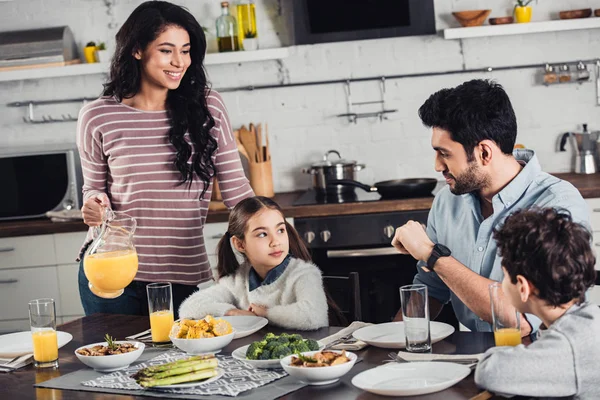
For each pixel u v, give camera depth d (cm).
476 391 179
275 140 490
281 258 264
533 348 175
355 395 183
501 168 235
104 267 229
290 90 486
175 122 299
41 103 498
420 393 178
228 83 489
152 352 231
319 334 239
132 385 201
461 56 477
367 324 241
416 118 483
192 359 200
